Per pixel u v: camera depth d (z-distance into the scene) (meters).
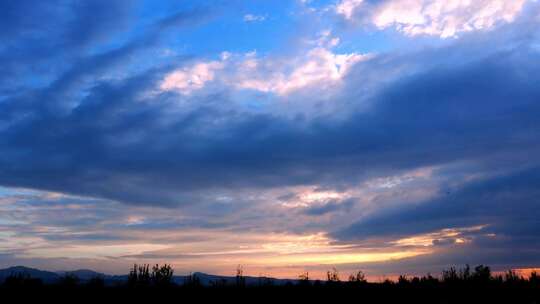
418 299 63.97
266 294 64.81
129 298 59.06
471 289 67.19
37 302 54.22
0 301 53.22
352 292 67.06
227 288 67.31
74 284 61.59
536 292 65.12
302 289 68.50
